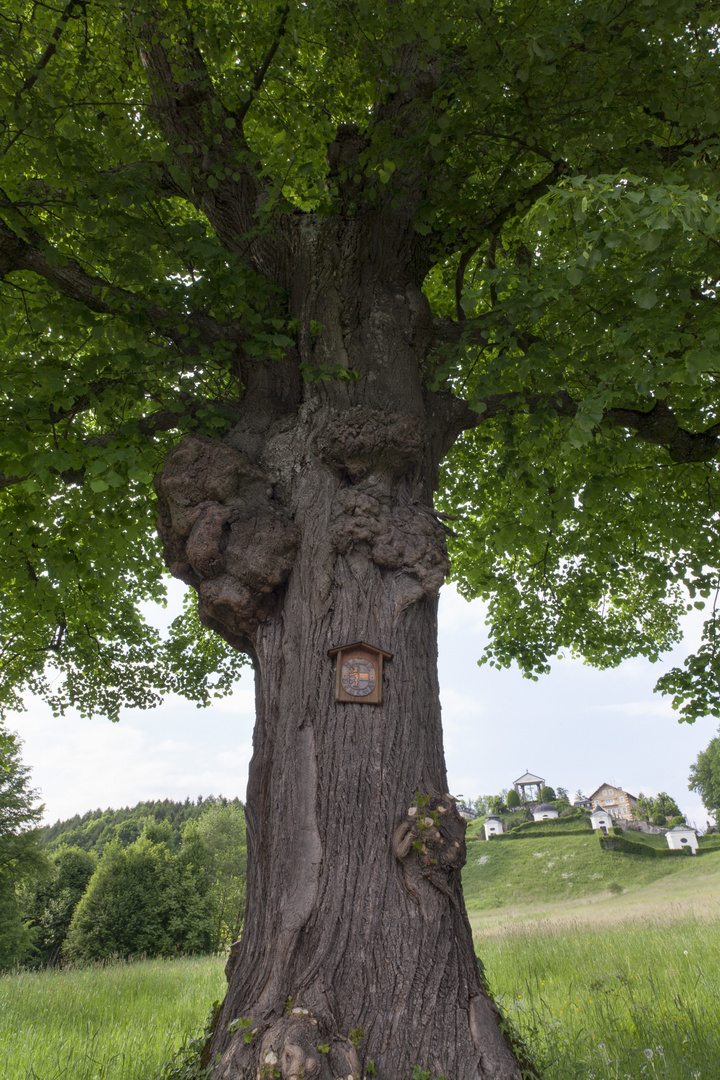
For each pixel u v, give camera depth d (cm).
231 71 634
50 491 494
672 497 885
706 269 525
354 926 348
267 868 383
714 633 886
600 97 544
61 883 4103
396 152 554
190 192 610
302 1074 290
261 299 539
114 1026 636
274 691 430
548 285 457
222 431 538
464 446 945
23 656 1057
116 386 530
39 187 544
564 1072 383
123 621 1159
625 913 1328
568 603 1066
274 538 453
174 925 3541
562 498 730
